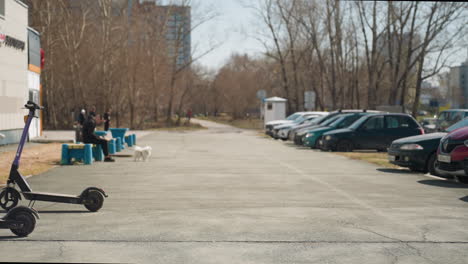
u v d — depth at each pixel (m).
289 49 59.25
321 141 25.34
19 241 6.73
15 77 26.91
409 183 12.91
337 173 15.13
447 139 12.78
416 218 8.34
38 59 32.31
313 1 55.59
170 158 20.36
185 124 63.09
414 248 6.47
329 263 5.80
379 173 15.23
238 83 93.88
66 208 9.12
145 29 55.88
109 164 17.75
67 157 17.64
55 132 43.78
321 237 7.02
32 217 6.99
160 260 5.89
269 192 11.21
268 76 92.12
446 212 8.88
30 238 6.89
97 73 56.00
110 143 22.20
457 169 12.34
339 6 54.53
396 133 24.89
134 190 11.47
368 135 24.72
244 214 8.62
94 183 12.69
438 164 13.01
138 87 55.31
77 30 56.59
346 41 57.69
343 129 25.03
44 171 15.48
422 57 45.97
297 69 68.00
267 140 35.75
